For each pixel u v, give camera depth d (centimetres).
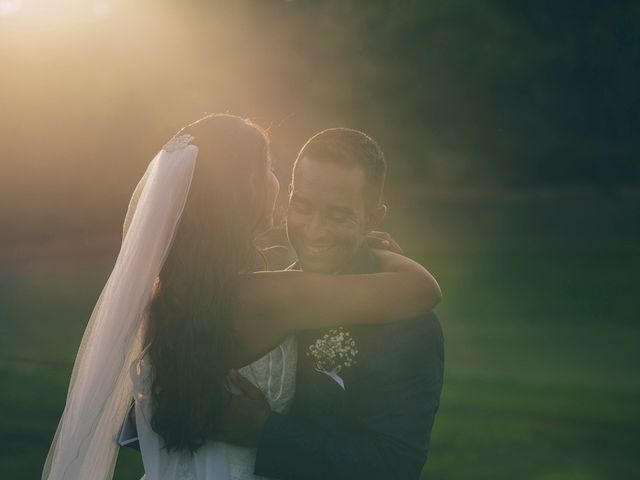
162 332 253
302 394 263
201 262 253
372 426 257
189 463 259
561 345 1614
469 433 968
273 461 252
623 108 2377
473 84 2122
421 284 266
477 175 2877
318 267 269
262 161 264
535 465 844
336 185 261
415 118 2145
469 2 2042
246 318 257
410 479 259
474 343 1633
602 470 818
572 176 3036
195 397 250
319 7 1967
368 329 263
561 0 2222
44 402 1099
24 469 793
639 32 2231
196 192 256
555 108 2394
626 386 1223
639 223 2886
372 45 2003
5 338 1655
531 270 2481
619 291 2228
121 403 264
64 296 2223
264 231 276
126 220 279
